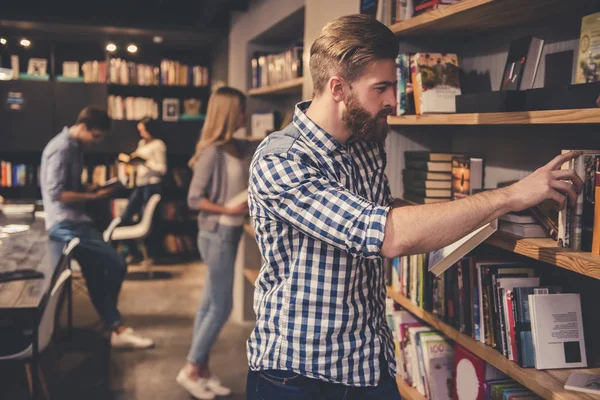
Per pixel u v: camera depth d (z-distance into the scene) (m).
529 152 2.25
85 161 8.15
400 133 2.80
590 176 1.54
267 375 1.60
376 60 1.47
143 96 8.33
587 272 1.45
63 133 4.63
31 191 7.73
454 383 2.25
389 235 1.37
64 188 4.56
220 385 3.86
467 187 2.44
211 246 3.61
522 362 1.79
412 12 2.49
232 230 3.61
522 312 1.81
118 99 7.93
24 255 3.90
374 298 1.64
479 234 1.58
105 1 7.20
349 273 1.54
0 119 7.52
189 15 7.37
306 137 1.55
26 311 2.80
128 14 7.26
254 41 5.58
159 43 8.02
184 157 8.47
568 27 2.03
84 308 5.77
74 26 7.16
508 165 2.39
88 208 7.75
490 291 1.96
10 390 3.79
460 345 2.21
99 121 4.59
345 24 1.50
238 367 4.22
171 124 8.05
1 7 6.93
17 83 7.54
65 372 4.14
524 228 1.78
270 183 1.49
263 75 5.29
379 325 1.67
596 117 1.47
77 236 4.51
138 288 6.49
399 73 2.54
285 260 1.56
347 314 1.56
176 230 8.34
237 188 3.59
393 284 2.73
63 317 5.48
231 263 3.64
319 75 1.54
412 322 2.61
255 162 1.57
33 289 3.06
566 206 1.61
